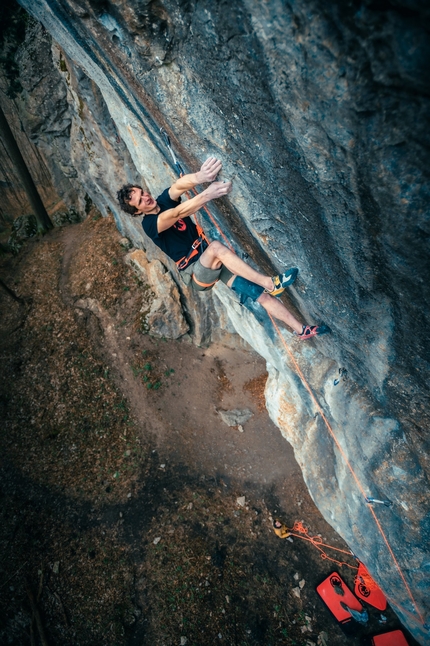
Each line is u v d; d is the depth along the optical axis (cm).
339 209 246
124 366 1356
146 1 235
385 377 373
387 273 260
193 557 1012
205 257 349
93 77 560
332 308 370
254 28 187
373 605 938
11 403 1313
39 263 1712
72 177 1769
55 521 1094
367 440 453
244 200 348
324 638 908
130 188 312
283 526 1066
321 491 637
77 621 938
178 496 1127
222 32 209
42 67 1391
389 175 192
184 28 236
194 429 1257
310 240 311
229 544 1045
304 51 174
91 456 1206
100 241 1617
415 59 142
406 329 293
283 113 218
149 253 1434
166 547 1033
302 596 973
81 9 301
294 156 240
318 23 159
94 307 1467
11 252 1831
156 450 1214
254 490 1145
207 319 1362
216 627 917
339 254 289
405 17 133
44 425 1265
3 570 1015
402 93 159
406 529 434
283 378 782
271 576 999
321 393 568
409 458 407
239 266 341
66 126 1532
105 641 904
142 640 905
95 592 977
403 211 203
